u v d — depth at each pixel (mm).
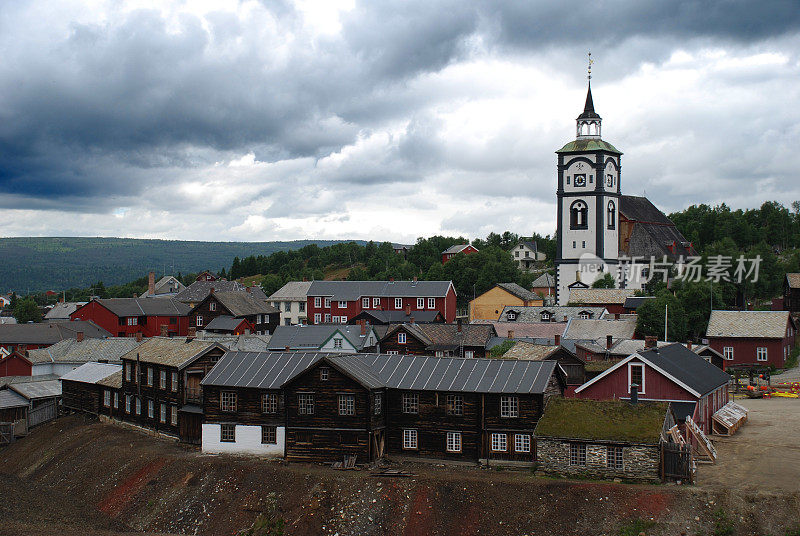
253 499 60906
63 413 99312
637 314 123875
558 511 53906
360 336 114125
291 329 115375
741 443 69500
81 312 153500
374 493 58312
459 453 65562
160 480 66812
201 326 153375
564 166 169500
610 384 69875
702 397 68500
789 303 135125
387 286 159750
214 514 60688
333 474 61969
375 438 66000
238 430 71062
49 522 63500
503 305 158250
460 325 110000
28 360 110188
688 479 56469
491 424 64500
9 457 85438
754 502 52719
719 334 110938
